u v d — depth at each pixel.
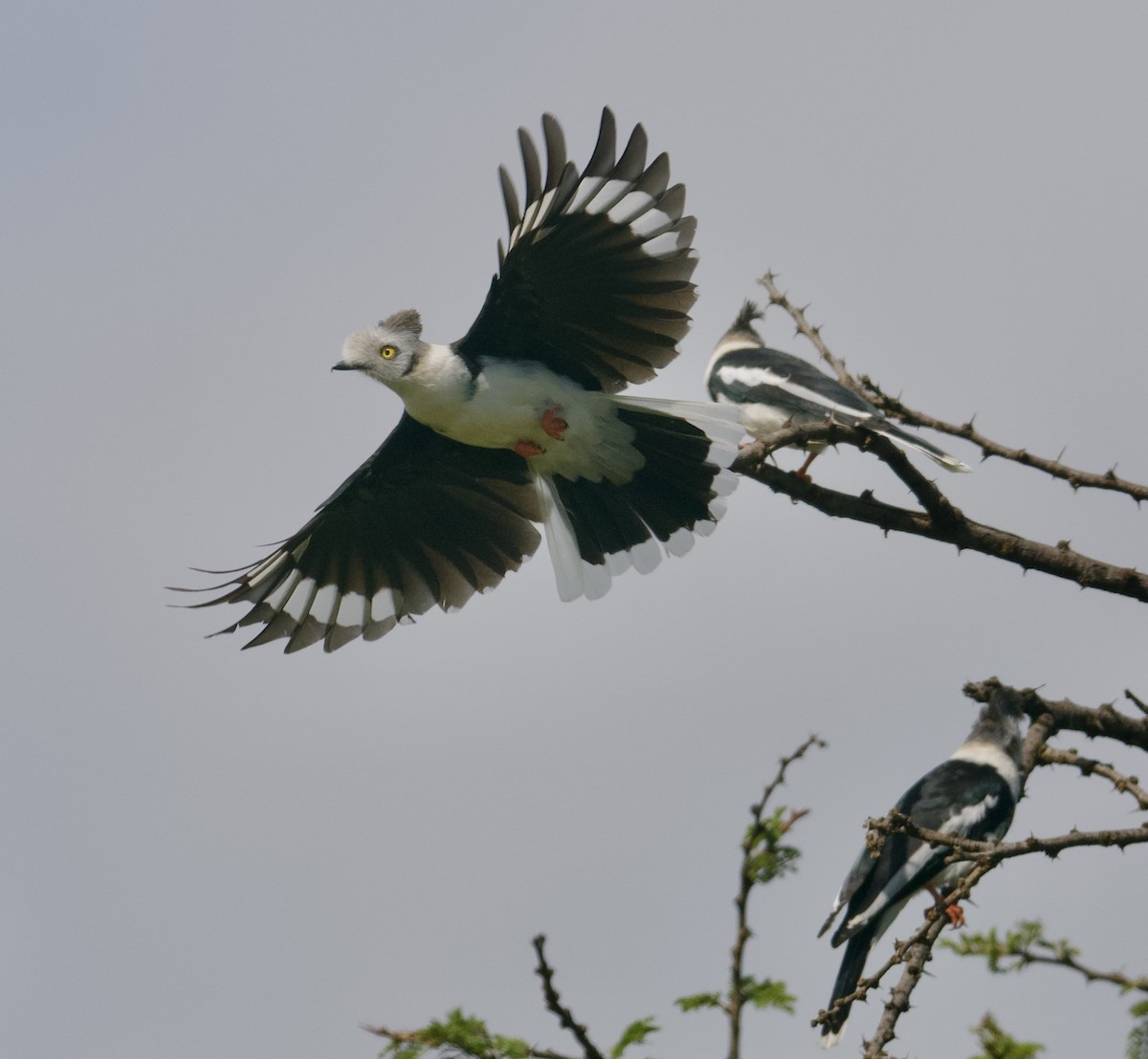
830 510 11.91
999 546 11.72
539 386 11.05
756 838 7.36
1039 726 11.88
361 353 10.93
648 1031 7.29
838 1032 9.41
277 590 12.49
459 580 12.78
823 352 13.35
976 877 8.12
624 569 11.77
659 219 10.30
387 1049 7.38
